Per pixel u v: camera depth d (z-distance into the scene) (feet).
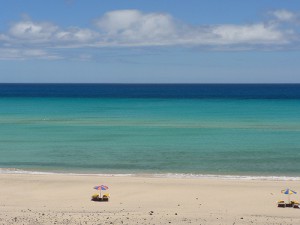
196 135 241.76
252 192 122.01
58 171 154.10
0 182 133.39
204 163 167.84
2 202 111.75
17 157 180.45
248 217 96.43
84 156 182.19
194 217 95.61
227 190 123.95
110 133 250.98
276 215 99.40
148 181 134.92
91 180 136.26
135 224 89.61
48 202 111.55
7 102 536.83
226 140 223.92
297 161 171.53
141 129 268.21
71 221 91.15
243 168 158.92
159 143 214.90
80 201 112.88
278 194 120.06
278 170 155.74
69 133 251.39
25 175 143.84
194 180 136.98
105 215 96.78
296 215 99.45
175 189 125.08
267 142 217.36
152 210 103.35
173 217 95.35
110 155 184.24
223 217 96.02
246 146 205.87
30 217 94.02
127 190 124.36
